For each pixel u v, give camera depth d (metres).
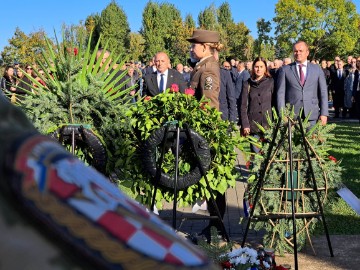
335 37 71.75
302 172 5.82
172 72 8.11
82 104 5.43
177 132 5.40
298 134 5.79
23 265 0.61
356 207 5.77
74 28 5.63
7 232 0.61
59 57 5.57
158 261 0.63
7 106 0.68
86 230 0.62
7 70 14.69
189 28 64.56
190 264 0.63
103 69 5.70
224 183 5.75
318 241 6.39
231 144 5.70
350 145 14.88
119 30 69.00
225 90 10.46
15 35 32.62
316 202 5.85
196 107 5.67
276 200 5.77
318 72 8.41
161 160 5.46
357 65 20.73
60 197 0.63
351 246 6.19
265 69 8.37
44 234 0.61
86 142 5.34
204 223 7.03
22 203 0.61
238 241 6.36
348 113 25.89
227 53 66.69
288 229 5.83
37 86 5.56
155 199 5.76
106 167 5.51
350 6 71.69
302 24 73.56
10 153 0.63
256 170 5.75
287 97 8.45
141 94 9.00
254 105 8.34
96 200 0.64
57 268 0.61
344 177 10.26
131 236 0.63
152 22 67.31
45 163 0.64
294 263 5.54
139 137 5.66
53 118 5.41
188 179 5.59
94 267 0.62
